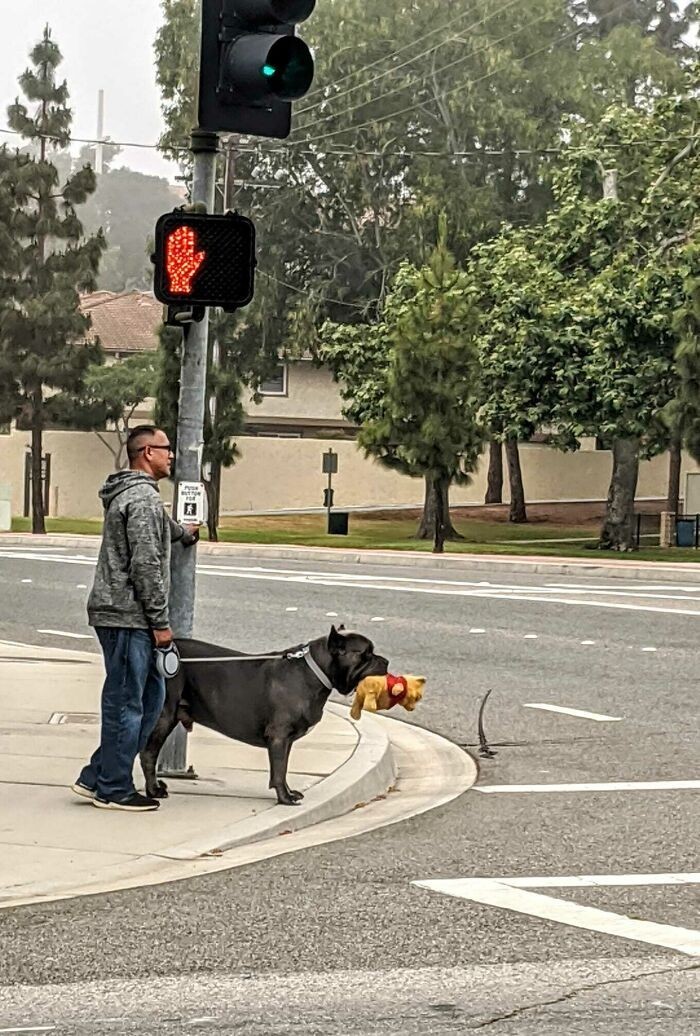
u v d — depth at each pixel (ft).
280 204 194.18
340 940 23.70
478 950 23.17
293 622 71.41
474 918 25.08
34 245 155.94
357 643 33.27
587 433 131.64
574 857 29.81
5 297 153.69
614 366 128.16
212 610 75.97
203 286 33.88
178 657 32.86
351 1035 19.15
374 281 195.31
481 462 200.44
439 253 131.44
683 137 132.26
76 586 87.92
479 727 43.27
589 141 136.98
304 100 194.70
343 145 191.62
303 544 134.82
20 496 182.60
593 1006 20.36
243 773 36.78
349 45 192.24
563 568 107.04
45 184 155.02
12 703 46.68
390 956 22.82
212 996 20.83
